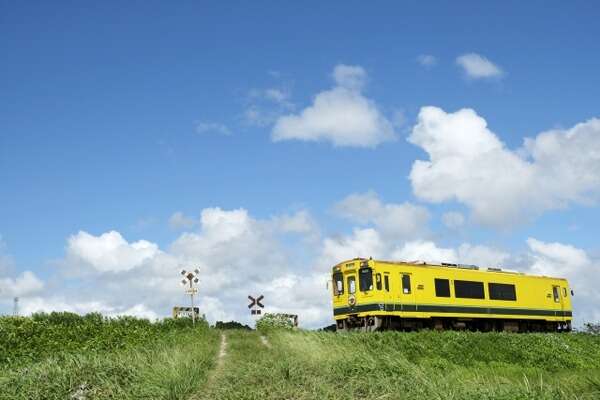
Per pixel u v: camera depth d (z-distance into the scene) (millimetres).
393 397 10578
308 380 11336
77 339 21156
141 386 11422
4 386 11688
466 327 32062
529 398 10125
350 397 10336
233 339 24781
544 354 24219
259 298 34469
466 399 10375
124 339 21719
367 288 28141
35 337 19969
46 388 11516
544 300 36625
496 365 21391
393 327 28547
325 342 19812
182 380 11805
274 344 20844
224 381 11992
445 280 30781
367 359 13000
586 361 24656
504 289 33906
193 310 33906
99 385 11711
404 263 29656
